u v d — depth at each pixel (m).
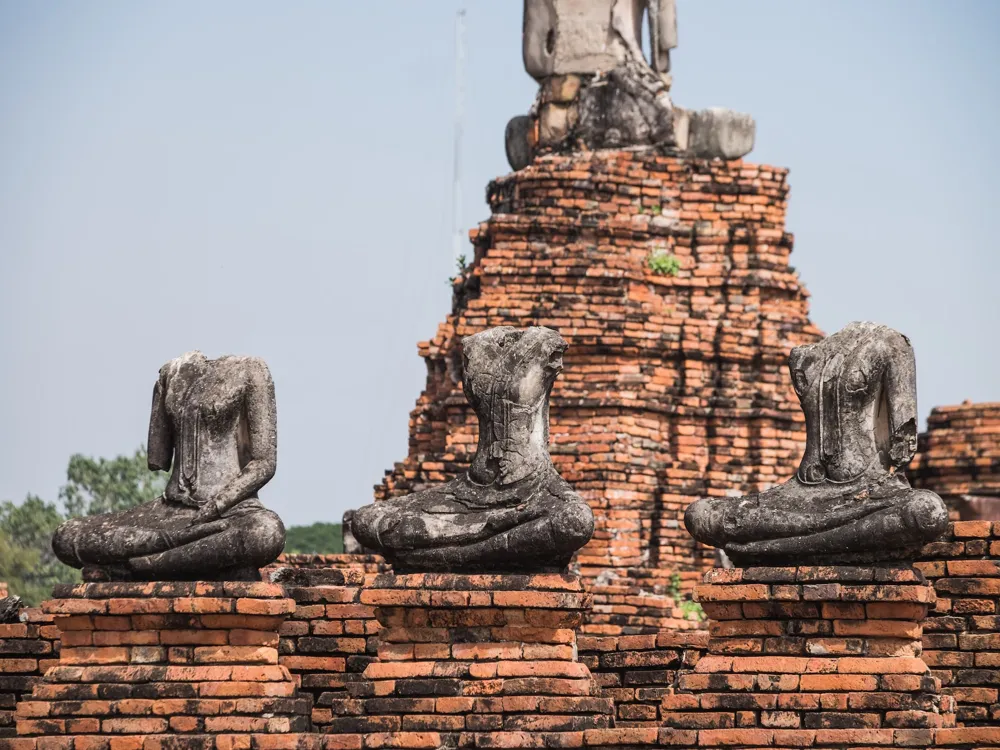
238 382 36.16
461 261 63.78
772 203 62.50
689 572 57.44
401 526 34.84
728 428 60.28
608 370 59.94
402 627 34.59
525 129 63.88
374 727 34.22
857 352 34.88
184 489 35.97
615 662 37.56
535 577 34.25
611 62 63.03
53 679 35.12
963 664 36.03
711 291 61.59
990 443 71.12
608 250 61.19
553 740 33.78
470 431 58.97
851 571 33.81
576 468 58.84
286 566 43.19
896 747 32.88
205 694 34.75
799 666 33.75
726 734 33.22
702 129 62.81
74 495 94.81
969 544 36.44
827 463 34.69
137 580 35.72
